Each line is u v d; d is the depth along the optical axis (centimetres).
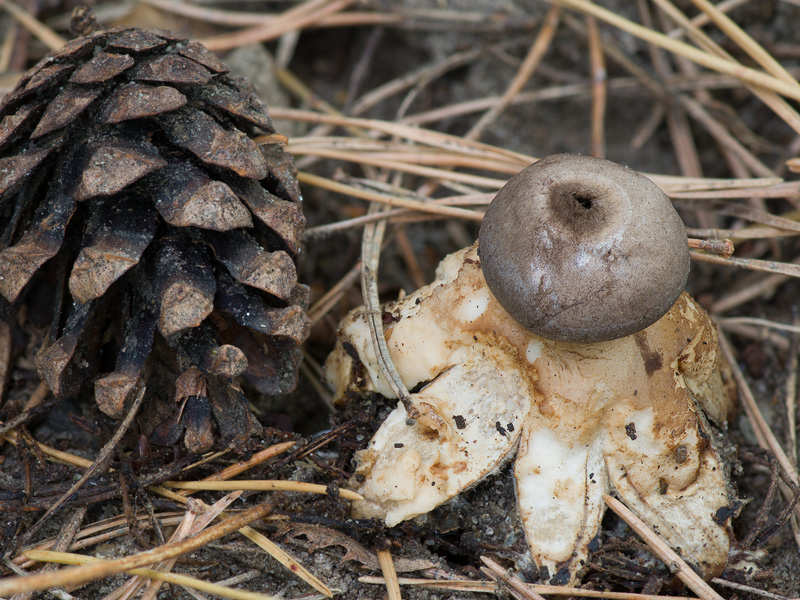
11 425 22
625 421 21
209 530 21
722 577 21
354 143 24
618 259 20
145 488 21
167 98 21
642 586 21
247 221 21
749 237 23
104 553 21
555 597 21
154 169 21
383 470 21
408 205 23
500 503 21
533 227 20
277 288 21
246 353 22
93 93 21
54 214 21
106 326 22
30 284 22
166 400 22
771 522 22
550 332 20
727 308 25
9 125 21
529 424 21
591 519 21
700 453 21
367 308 22
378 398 22
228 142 21
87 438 22
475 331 21
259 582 21
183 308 20
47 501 21
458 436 21
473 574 21
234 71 25
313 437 22
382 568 21
